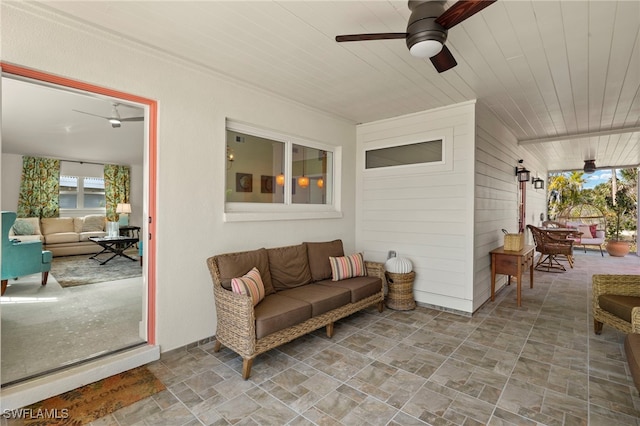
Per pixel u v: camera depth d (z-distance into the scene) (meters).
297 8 2.02
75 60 2.16
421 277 4.12
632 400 2.07
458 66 2.82
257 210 3.55
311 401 2.06
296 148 4.03
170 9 2.01
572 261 6.89
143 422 1.85
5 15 1.89
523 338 3.07
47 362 2.36
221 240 3.06
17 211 7.51
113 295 4.18
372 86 3.29
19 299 4.00
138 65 2.47
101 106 4.32
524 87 3.31
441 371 2.45
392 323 3.47
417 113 4.12
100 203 8.95
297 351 2.79
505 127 4.93
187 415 1.92
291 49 2.54
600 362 2.59
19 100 4.07
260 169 3.62
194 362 2.57
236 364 2.54
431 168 4.01
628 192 10.20
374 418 1.90
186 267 2.80
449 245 3.87
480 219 3.95
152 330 2.63
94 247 7.61
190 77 2.80
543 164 8.69
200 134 2.88
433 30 1.83
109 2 1.93
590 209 10.51
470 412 1.95
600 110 4.08
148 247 2.64
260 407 2.00
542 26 2.21
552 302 4.25
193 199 2.84
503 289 4.95
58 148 7.10
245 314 2.36
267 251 3.29
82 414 1.92
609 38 2.36
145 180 2.65
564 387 2.23
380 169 4.50
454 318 3.63
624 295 3.02
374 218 4.58
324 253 3.79
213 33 2.30
